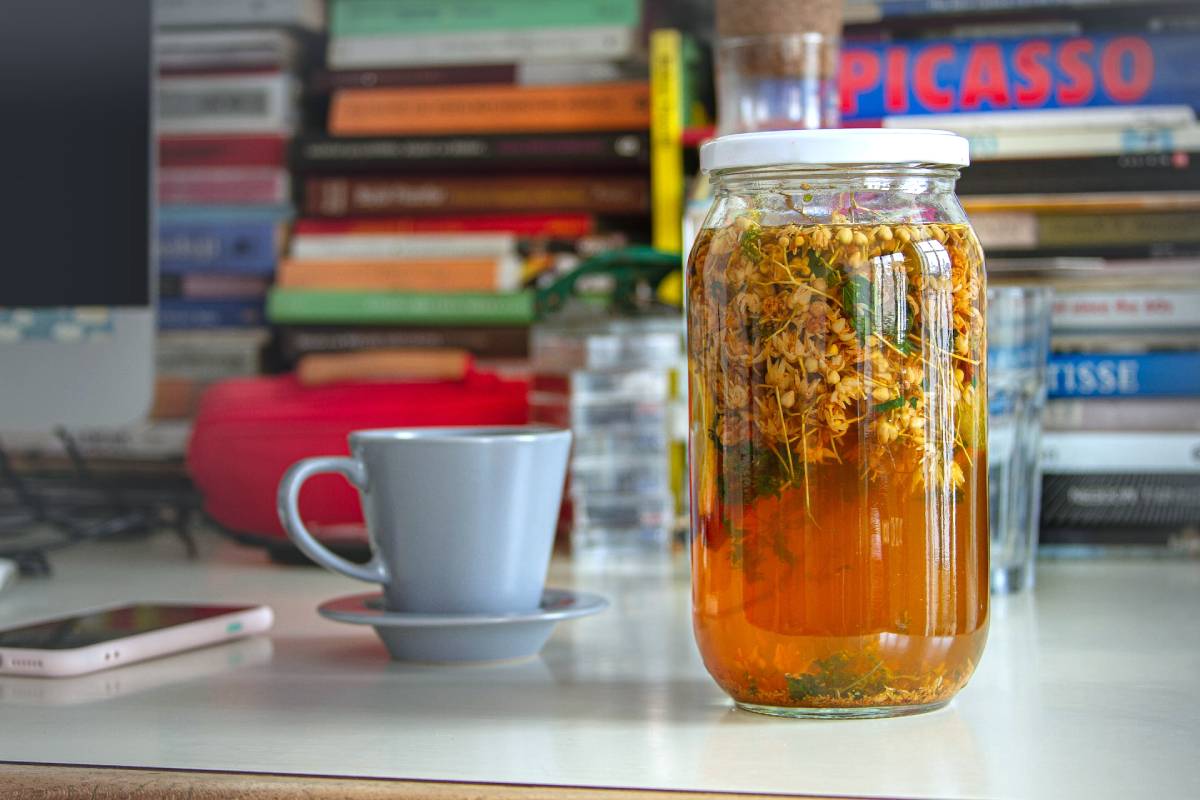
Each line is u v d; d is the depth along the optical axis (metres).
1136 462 1.11
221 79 1.39
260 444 1.12
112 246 1.16
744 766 0.65
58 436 1.37
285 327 1.36
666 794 0.63
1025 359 0.98
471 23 1.35
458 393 1.20
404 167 1.34
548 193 1.34
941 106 1.22
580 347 1.12
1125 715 0.72
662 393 1.12
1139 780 0.64
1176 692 0.75
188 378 1.40
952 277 0.71
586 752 0.67
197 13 1.39
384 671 0.81
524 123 1.33
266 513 1.12
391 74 1.36
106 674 0.81
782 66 1.11
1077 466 1.11
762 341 0.70
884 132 0.70
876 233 0.70
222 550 1.22
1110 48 1.21
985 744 0.68
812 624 0.70
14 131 1.17
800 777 0.64
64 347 1.17
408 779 0.65
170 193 1.41
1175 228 1.16
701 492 0.72
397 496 0.82
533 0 1.34
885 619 0.69
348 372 1.23
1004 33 1.23
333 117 1.36
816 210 0.70
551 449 0.83
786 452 0.70
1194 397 1.11
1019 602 0.96
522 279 1.33
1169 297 1.13
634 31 1.32
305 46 1.43
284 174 1.39
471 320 1.33
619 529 1.13
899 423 0.69
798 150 0.70
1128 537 1.11
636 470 1.13
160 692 0.77
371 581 0.83
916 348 0.70
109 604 0.99
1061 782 0.64
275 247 1.39
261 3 1.38
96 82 1.17
